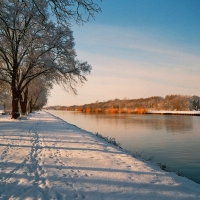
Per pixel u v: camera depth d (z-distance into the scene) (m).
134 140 20.14
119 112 117.56
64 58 24.80
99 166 6.76
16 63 25.27
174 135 23.89
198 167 11.09
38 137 13.20
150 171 6.34
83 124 37.78
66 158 7.79
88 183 5.20
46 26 9.30
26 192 4.60
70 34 24.39
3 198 4.30
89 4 6.45
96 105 142.12
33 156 8.04
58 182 5.23
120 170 6.36
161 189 4.89
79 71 24.59
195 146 17.14
